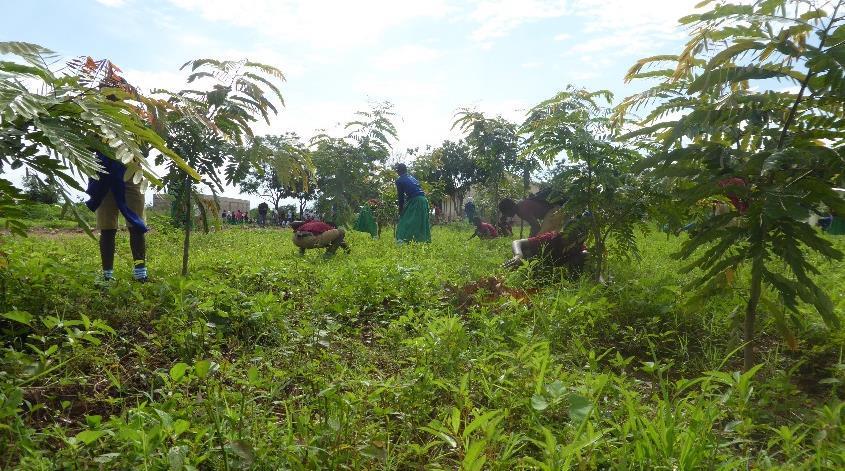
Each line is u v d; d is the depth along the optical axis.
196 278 5.20
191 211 6.01
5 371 2.64
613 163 5.74
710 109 3.10
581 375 3.16
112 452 2.07
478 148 14.54
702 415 2.27
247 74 5.73
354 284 5.32
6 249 5.81
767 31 3.03
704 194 3.13
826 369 3.55
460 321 4.39
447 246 10.99
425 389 2.79
